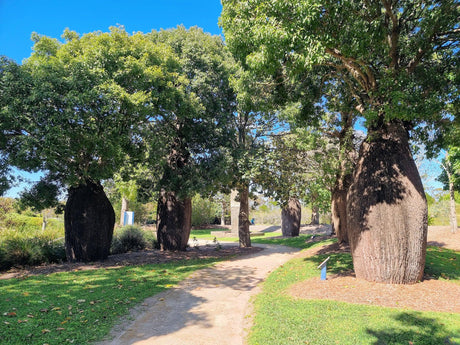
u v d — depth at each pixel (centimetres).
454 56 881
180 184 1421
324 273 848
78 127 990
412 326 516
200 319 613
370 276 783
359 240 810
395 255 755
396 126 829
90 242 1250
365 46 731
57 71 1030
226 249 1703
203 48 1501
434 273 851
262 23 722
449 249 1338
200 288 857
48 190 1189
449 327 505
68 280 907
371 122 813
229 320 610
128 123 1102
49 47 1207
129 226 1823
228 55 1673
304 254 1395
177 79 1273
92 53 1077
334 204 1465
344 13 701
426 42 818
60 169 1045
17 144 1033
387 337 480
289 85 1073
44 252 1216
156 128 1411
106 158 1051
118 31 1188
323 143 1372
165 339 512
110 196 2659
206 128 1459
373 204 791
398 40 892
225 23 848
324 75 1027
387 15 823
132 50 1159
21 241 1205
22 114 940
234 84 1139
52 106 967
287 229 2505
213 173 1347
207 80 1434
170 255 1455
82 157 1112
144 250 1650
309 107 1130
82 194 1254
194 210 3844
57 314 592
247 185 1583
